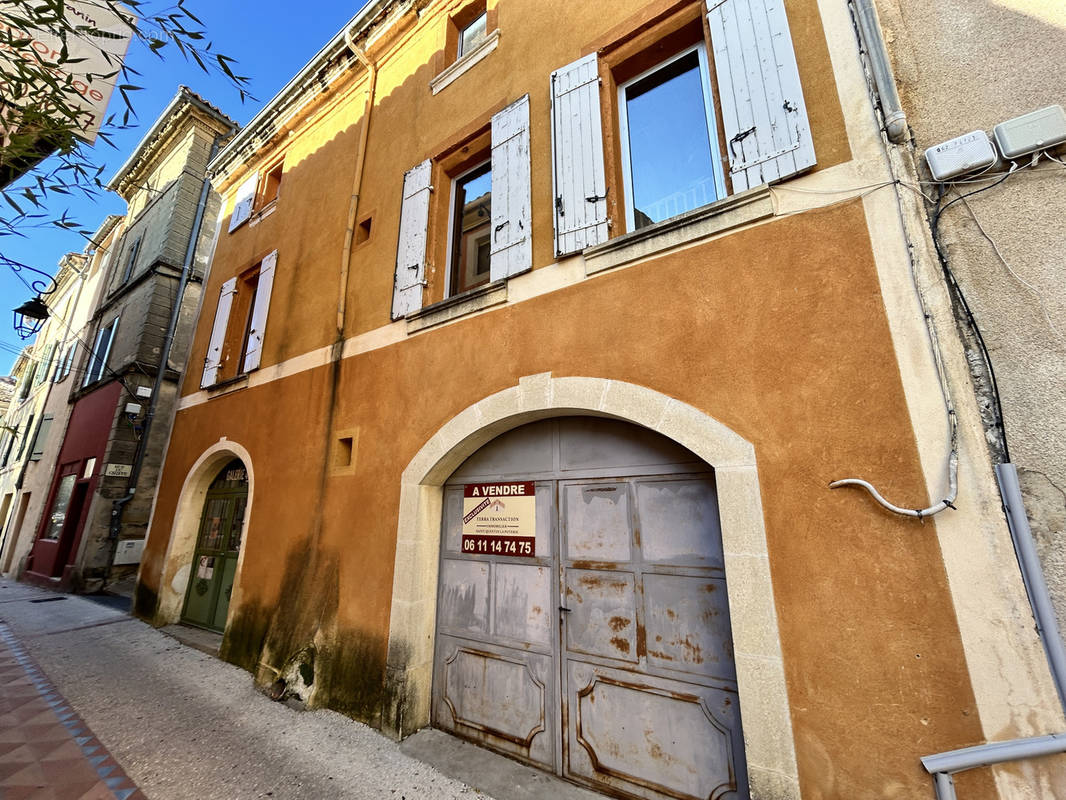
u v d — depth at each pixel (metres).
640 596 2.90
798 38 2.80
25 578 10.74
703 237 2.83
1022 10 2.34
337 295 5.37
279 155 7.60
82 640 5.92
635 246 3.09
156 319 10.32
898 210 2.29
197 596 6.51
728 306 2.67
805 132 2.61
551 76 3.88
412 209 4.78
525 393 3.37
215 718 3.77
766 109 2.78
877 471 2.10
